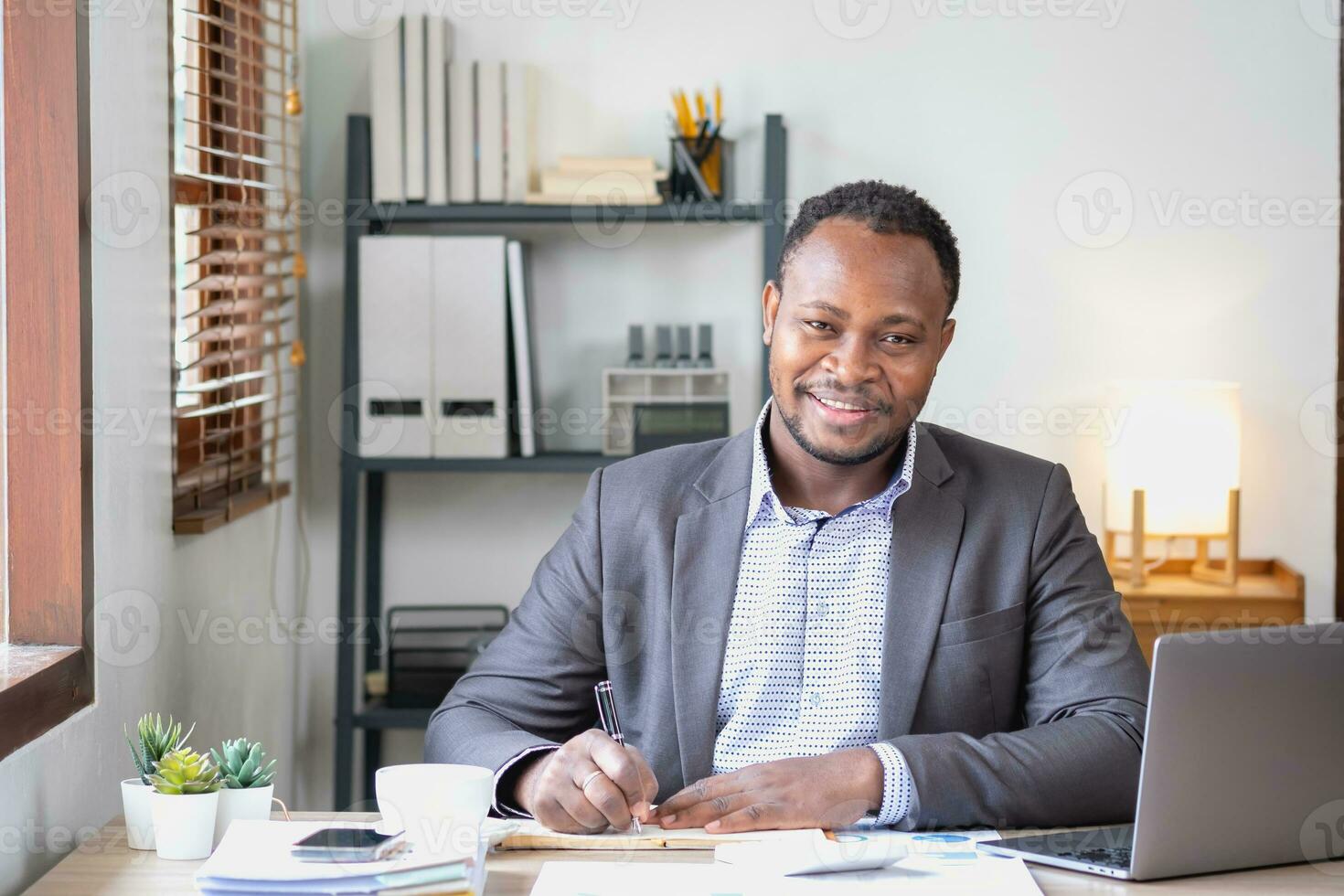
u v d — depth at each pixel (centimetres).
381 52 256
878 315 135
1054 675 142
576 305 279
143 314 173
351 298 259
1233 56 273
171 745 134
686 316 279
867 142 274
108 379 160
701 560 148
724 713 146
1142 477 263
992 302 277
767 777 125
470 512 282
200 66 213
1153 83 273
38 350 149
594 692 154
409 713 261
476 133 258
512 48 273
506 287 258
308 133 272
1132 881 110
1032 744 128
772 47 273
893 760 125
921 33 273
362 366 258
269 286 238
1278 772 111
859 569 147
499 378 258
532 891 106
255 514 234
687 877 110
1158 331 277
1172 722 107
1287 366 277
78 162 147
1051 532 148
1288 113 273
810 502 148
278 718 253
